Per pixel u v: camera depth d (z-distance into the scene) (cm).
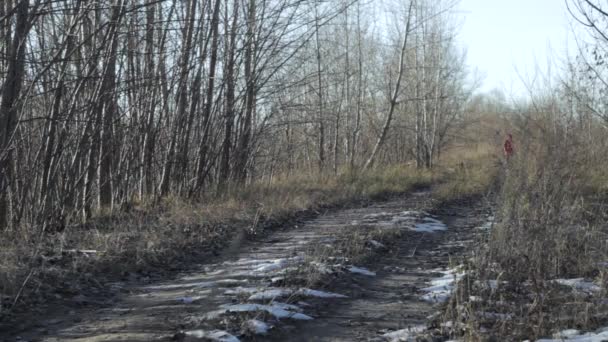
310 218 1617
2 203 1177
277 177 2406
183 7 1688
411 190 2625
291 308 709
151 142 1747
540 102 1820
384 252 1139
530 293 746
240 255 1079
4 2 1169
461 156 4628
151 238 1091
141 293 807
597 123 1702
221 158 1944
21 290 723
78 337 607
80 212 1420
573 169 1339
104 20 1316
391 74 3550
